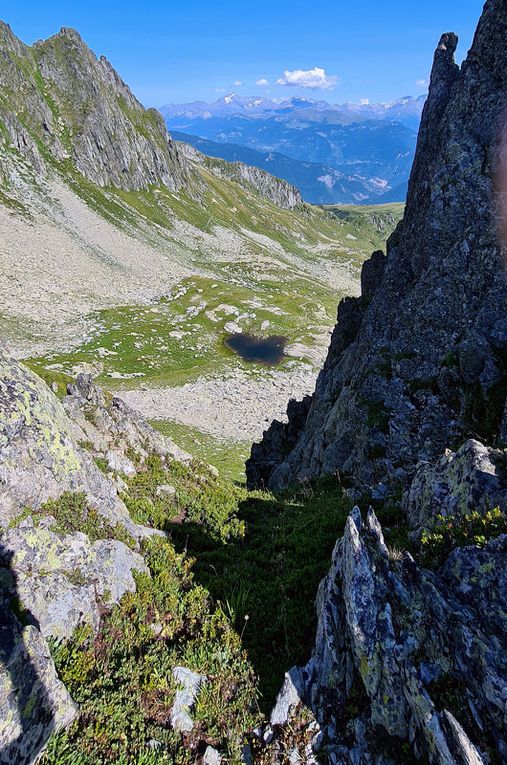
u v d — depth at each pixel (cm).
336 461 2417
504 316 1698
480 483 942
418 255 2528
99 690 741
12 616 684
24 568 815
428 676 646
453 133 2347
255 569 1207
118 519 1105
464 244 2075
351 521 858
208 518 1567
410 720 645
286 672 768
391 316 2705
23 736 605
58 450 1025
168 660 827
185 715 741
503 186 2022
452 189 2250
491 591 711
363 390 2253
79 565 888
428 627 696
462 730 575
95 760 652
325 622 794
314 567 1127
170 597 980
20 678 625
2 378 1002
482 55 2300
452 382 1817
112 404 1920
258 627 953
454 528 864
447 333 2039
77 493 1030
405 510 1224
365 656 701
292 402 4291
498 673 613
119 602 914
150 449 1909
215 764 682
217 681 802
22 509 898
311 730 695
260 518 1738
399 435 1894
